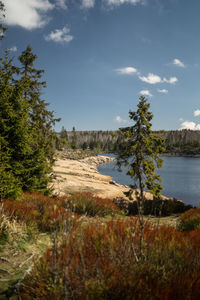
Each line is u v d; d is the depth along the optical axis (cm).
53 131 1745
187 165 7081
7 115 771
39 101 1750
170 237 333
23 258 335
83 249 246
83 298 176
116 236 283
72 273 198
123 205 1290
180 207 1342
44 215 536
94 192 1877
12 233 411
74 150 8819
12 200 661
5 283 252
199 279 189
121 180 3822
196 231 418
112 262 216
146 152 1515
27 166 850
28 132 885
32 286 215
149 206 1186
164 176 4388
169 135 19375
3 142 719
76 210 819
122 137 1603
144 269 204
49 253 245
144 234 300
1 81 802
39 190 961
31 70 1792
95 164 6875
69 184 1980
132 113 1562
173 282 190
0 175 654
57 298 176
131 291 177
